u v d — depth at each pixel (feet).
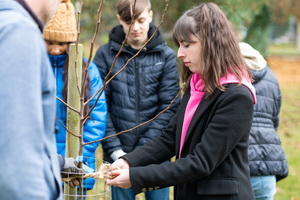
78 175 6.97
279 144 9.45
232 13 20.15
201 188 7.10
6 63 4.25
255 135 9.11
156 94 10.50
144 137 10.21
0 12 4.53
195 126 7.26
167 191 10.44
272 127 9.43
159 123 10.27
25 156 4.17
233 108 6.87
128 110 10.27
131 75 10.36
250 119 7.00
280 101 9.84
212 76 7.06
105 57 10.64
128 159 7.67
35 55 4.38
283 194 16.31
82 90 6.93
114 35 10.58
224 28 7.18
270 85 9.47
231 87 6.98
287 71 61.82
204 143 6.93
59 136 9.22
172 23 20.53
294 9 81.87
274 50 106.63
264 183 9.16
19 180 4.12
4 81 4.23
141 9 9.92
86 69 6.79
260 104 9.25
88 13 20.89
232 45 7.18
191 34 7.16
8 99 4.20
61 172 6.82
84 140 9.19
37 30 4.57
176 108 10.49
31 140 4.23
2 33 4.35
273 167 9.11
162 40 10.66
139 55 10.41
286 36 137.08
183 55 7.34
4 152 4.14
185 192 7.35
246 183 7.21
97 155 17.94
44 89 4.66
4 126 4.17
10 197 4.11
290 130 26.94
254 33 28.14
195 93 7.45
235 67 7.11
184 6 19.93
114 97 10.43
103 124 9.49
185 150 7.46
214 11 7.23
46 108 4.72
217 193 7.02
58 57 9.32
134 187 6.91
